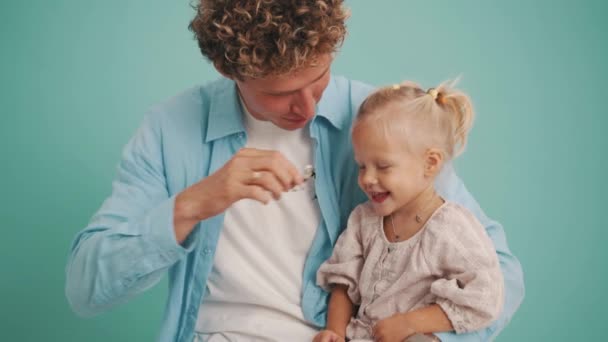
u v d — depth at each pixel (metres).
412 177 1.27
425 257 1.25
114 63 2.06
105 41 2.05
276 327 1.32
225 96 1.39
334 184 1.39
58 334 2.08
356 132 1.29
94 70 2.06
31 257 2.06
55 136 2.05
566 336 2.08
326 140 1.38
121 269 1.20
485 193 2.07
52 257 2.07
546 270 2.08
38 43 2.04
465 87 2.06
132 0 2.05
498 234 1.36
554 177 2.08
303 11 1.06
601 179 2.09
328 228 1.35
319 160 1.36
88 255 1.22
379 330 1.22
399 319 1.21
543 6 2.07
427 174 1.29
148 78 2.07
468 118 1.33
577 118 2.08
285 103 1.18
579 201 2.08
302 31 1.07
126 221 1.27
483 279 1.19
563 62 2.08
